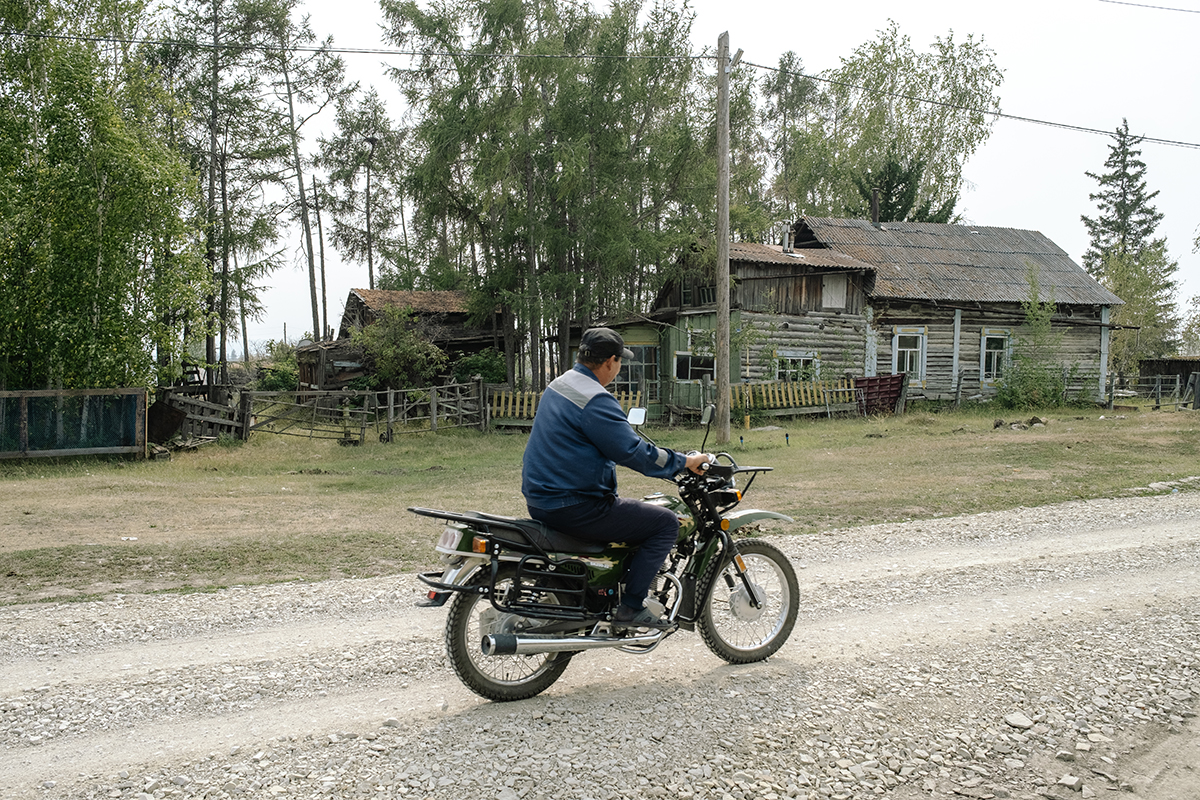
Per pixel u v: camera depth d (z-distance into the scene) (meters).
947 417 23.17
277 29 27.77
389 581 6.27
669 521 3.96
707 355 24.38
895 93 40.31
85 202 15.33
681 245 24.75
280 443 17.84
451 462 15.26
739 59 17.02
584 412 3.73
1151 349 44.88
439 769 3.15
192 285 16.77
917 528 8.36
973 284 27.78
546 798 2.95
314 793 2.97
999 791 3.12
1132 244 57.16
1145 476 11.90
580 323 27.59
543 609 3.84
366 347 27.69
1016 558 6.97
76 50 15.64
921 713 3.78
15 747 3.37
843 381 23.80
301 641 4.82
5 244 15.04
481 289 26.41
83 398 14.83
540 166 25.06
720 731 3.54
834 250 28.55
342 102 33.59
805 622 5.23
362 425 18.55
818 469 13.15
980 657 4.52
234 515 9.46
